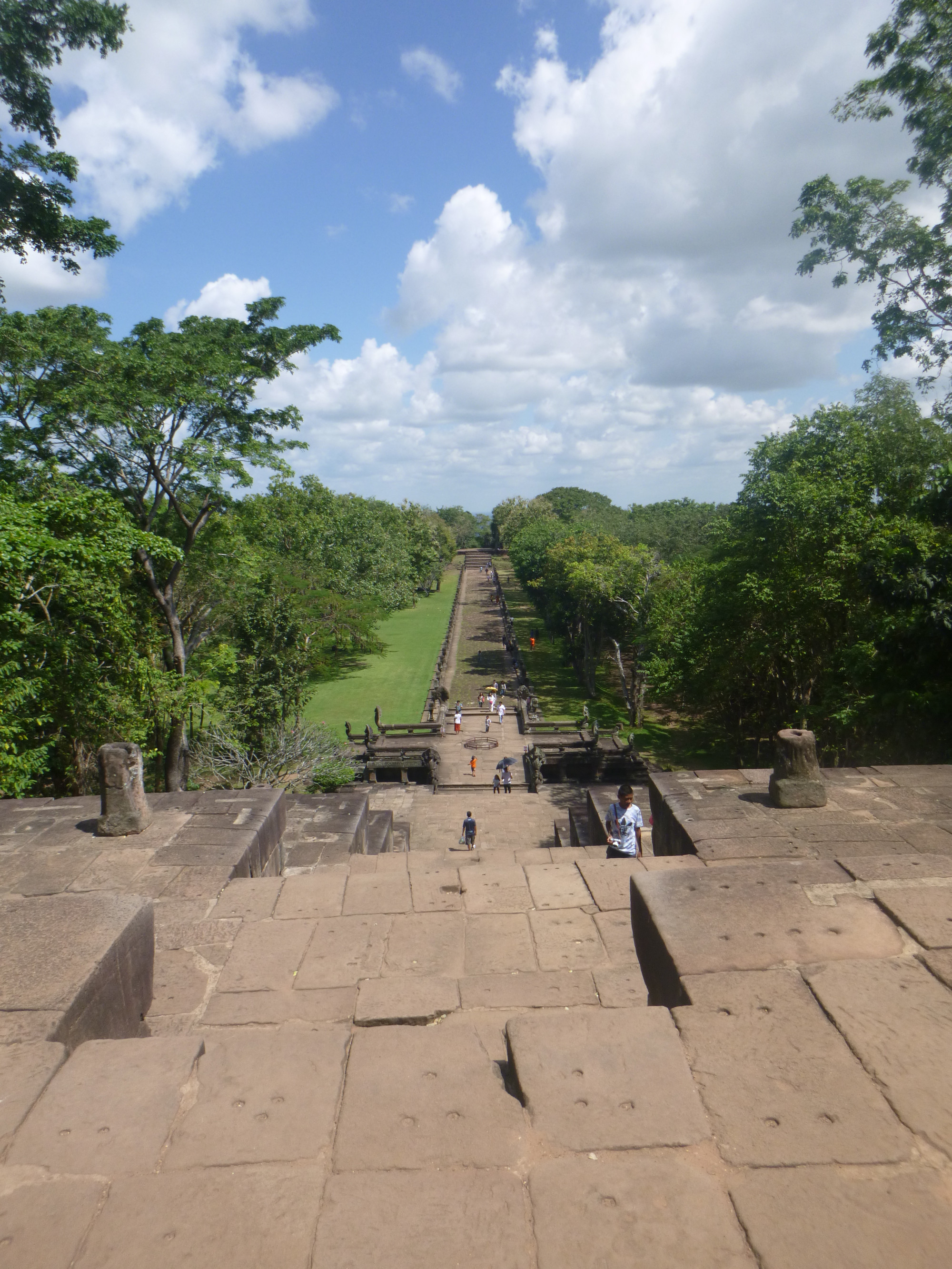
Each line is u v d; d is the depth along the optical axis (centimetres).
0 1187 241
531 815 2673
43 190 1744
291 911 668
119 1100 276
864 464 2547
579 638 5541
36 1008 334
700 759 3522
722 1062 280
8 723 1608
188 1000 537
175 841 802
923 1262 206
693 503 10406
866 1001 306
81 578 1681
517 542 8912
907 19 1786
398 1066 294
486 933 629
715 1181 234
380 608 5566
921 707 1734
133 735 1931
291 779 2303
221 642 2609
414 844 2423
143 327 2133
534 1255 214
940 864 437
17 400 1936
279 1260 215
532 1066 282
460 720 4097
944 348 2088
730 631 2742
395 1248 218
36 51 1579
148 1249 220
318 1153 253
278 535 3956
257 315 2172
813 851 701
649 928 381
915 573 1742
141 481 2139
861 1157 239
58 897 439
